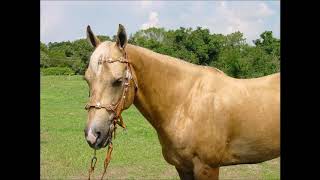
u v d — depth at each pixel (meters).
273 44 24.05
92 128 3.22
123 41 3.41
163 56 3.79
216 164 3.73
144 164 7.84
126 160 8.18
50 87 28.62
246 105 3.72
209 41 29.66
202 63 29.69
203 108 3.66
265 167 7.53
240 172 7.16
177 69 3.79
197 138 3.64
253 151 3.80
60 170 7.28
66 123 13.70
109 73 3.29
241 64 20.64
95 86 3.29
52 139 10.60
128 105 3.53
